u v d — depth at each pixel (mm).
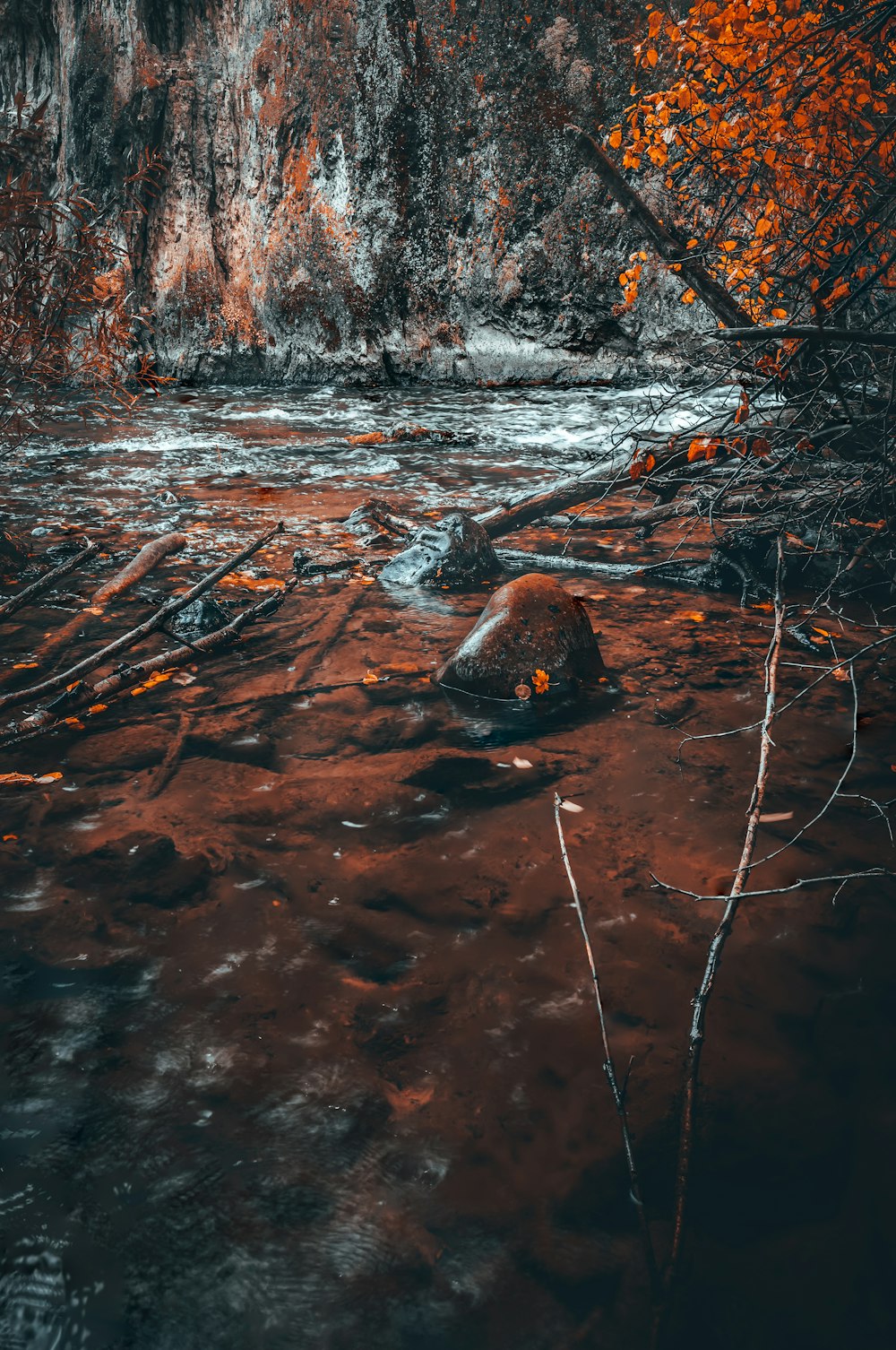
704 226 6465
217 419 11641
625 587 5457
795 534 5504
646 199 12711
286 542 6379
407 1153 1934
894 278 4824
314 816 3127
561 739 3637
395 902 2705
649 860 2889
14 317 6156
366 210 14789
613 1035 2227
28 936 2541
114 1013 2287
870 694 3996
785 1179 1864
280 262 15336
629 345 13836
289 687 4109
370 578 5613
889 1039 2201
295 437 10375
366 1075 2121
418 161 14500
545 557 5922
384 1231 1776
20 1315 1628
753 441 5238
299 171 15055
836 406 5070
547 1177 1880
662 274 13320
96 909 2654
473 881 2791
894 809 3129
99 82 15031
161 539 5410
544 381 14406
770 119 4836
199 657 4410
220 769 3414
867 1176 1864
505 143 13953
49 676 4203
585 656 4129
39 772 3381
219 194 15539
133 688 4074
